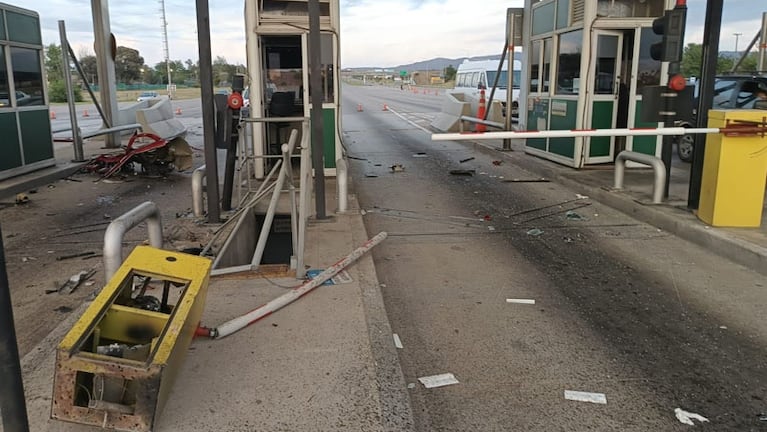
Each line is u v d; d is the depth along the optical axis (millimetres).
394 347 3957
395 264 6176
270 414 3174
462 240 7047
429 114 28359
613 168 10984
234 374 3568
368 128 21125
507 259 6332
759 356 4168
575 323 4711
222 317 4375
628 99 11031
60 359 2713
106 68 15031
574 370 3967
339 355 3824
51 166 11289
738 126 6547
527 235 7254
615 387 3752
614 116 11000
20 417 2422
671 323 4711
